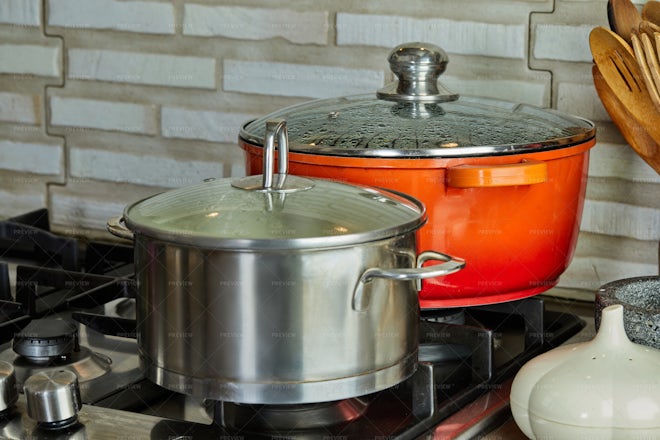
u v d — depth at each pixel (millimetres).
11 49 1618
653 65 1058
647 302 1030
